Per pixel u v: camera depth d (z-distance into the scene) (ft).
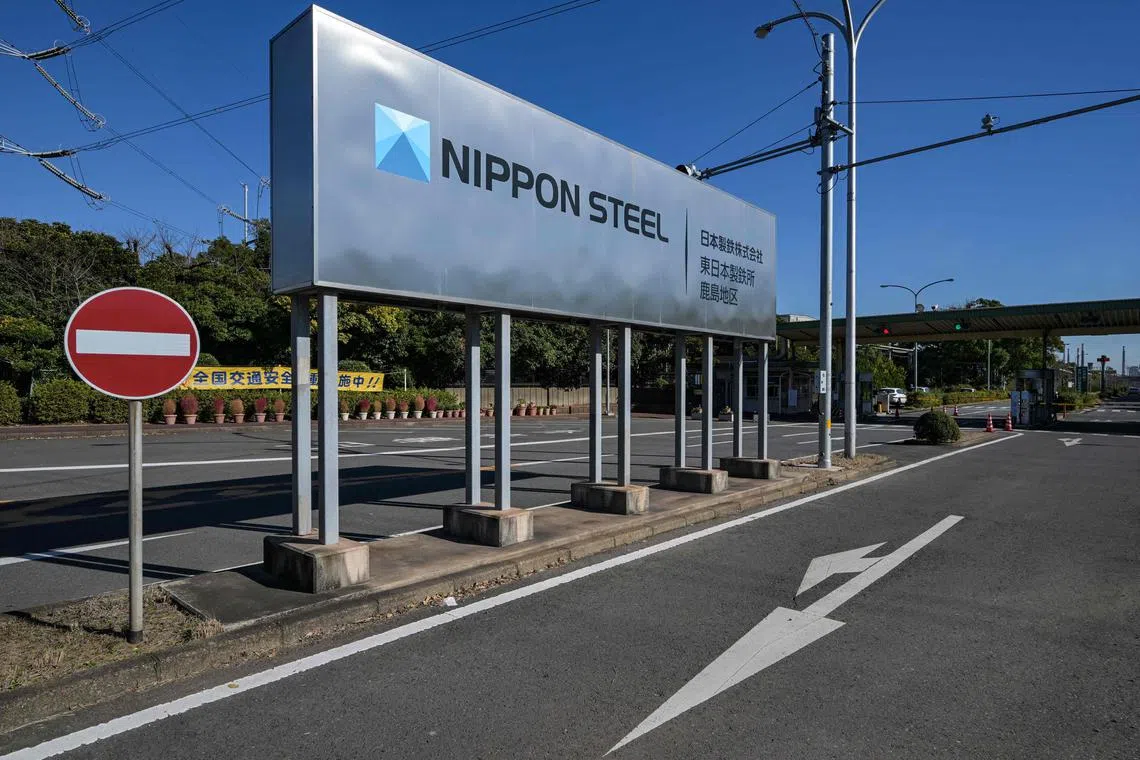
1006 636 15.42
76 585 18.60
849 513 29.78
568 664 13.74
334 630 15.48
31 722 11.24
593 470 28.66
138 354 13.76
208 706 11.85
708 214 33.32
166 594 16.57
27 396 69.62
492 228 21.59
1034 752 10.51
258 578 17.89
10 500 30.94
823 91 43.73
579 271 25.36
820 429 43.55
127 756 10.23
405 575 18.31
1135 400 299.38
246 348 106.32
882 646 14.80
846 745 10.69
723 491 32.86
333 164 16.93
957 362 261.03
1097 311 90.33
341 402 90.68
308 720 11.37
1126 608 17.33
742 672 13.43
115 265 108.58
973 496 34.53
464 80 20.71
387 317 106.63
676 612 16.87
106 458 45.68
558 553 21.34
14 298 87.66
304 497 18.43
